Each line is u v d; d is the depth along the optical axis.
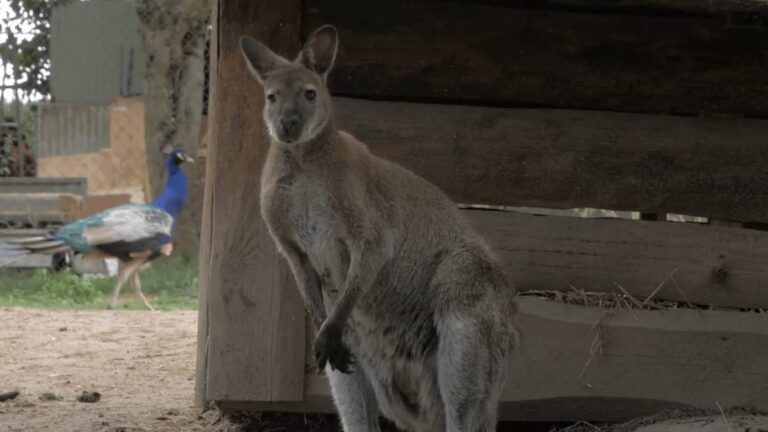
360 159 5.87
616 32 7.18
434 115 7.07
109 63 19.27
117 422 7.28
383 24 7.05
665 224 7.14
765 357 6.94
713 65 7.21
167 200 13.80
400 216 5.92
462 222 6.13
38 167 19.14
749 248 7.14
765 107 7.25
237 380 6.90
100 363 9.65
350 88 7.05
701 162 7.18
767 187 7.22
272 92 5.76
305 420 7.40
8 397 8.02
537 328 6.88
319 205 5.68
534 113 7.16
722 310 7.08
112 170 19.17
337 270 5.89
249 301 6.89
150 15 17.81
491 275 5.93
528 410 6.96
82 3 19.14
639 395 6.92
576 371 6.91
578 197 7.14
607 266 7.10
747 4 6.52
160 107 17.97
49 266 16.38
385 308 6.02
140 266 13.68
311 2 7.01
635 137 7.17
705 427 6.52
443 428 6.09
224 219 6.88
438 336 5.90
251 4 6.88
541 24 7.14
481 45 7.12
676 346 6.94
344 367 5.65
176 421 7.34
